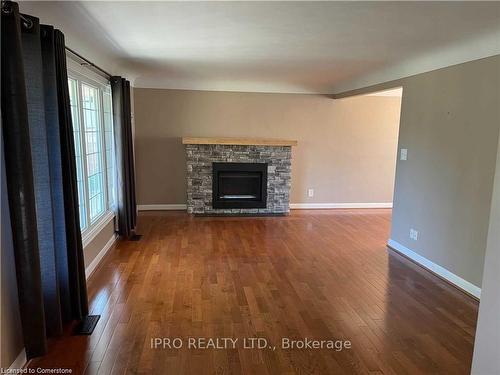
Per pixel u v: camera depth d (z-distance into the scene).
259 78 5.73
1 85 1.82
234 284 3.39
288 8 2.41
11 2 1.79
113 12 2.50
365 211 6.68
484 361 1.77
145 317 2.75
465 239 3.38
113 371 2.13
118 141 4.52
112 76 4.51
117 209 4.69
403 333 2.62
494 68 3.05
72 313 2.61
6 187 1.93
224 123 6.32
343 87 6.07
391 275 3.72
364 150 6.77
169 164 6.27
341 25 2.79
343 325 2.71
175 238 4.80
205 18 2.63
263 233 5.14
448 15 2.52
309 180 6.73
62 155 2.41
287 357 2.30
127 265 3.81
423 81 3.97
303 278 3.58
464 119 3.39
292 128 6.51
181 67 4.83
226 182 6.18
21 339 2.12
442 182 3.69
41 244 2.24
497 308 1.69
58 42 2.33
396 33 2.99
